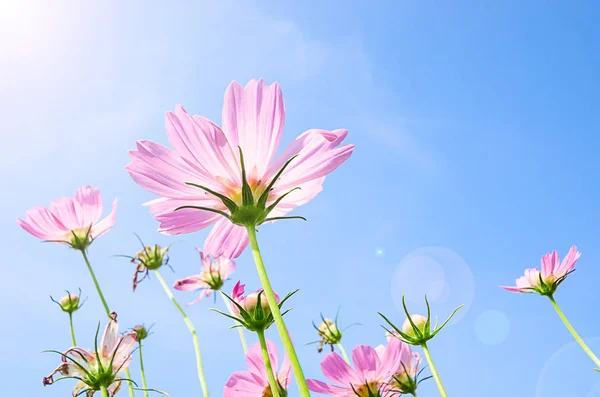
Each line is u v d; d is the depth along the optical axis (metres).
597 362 0.48
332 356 0.43
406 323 0.45
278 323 0.30
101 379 0.42
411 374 0.44
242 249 0.35
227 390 0.38
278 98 0.34
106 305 0.50
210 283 0.65
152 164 0.33
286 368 0.39
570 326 0.51
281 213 0.35
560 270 0.54
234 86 0.34
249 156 0.34
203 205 0.34
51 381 0.41
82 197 0.56
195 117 0.34
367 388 0.42
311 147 0.34
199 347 0.55
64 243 0.56
